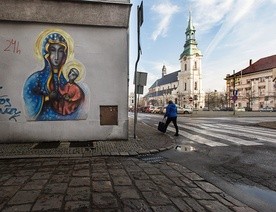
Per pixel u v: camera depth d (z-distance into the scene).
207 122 21.27
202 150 8.39
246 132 13.46
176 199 4.11
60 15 8.98
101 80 9.60
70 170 5.72
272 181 5.14
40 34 9.16
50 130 9.28
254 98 86.00
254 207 3.91
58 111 9.34
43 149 7.82
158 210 3.68
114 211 3.63
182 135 12.17
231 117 30.62
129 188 4.58
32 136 9.16
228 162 6.73
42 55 9.20
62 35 9.30
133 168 5.97
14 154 7.11
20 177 5.16
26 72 9.12
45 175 5.30
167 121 12.37
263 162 6.73
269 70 82.12
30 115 9.15
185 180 5.11
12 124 9.05
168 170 5.84
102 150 7.81
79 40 9.42
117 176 5.30
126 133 9.80
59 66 9.32
